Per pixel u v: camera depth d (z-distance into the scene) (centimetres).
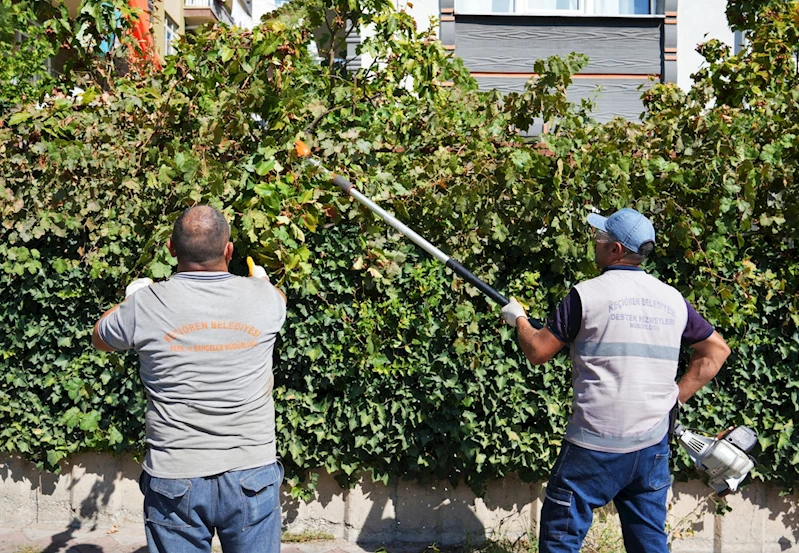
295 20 445
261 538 276
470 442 439
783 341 432
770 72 512
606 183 406
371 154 436
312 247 431
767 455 446
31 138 434
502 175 408
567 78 420
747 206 408
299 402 442
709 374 341
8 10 757
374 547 452
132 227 427
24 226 436
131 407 449
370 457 451
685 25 877
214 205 402
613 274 332
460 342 422
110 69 498
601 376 319
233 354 275
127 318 277
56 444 458
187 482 266
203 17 1850
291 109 414
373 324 429
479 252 423
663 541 330
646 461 321
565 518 326
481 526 456
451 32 837
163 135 429
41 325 450
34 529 464
